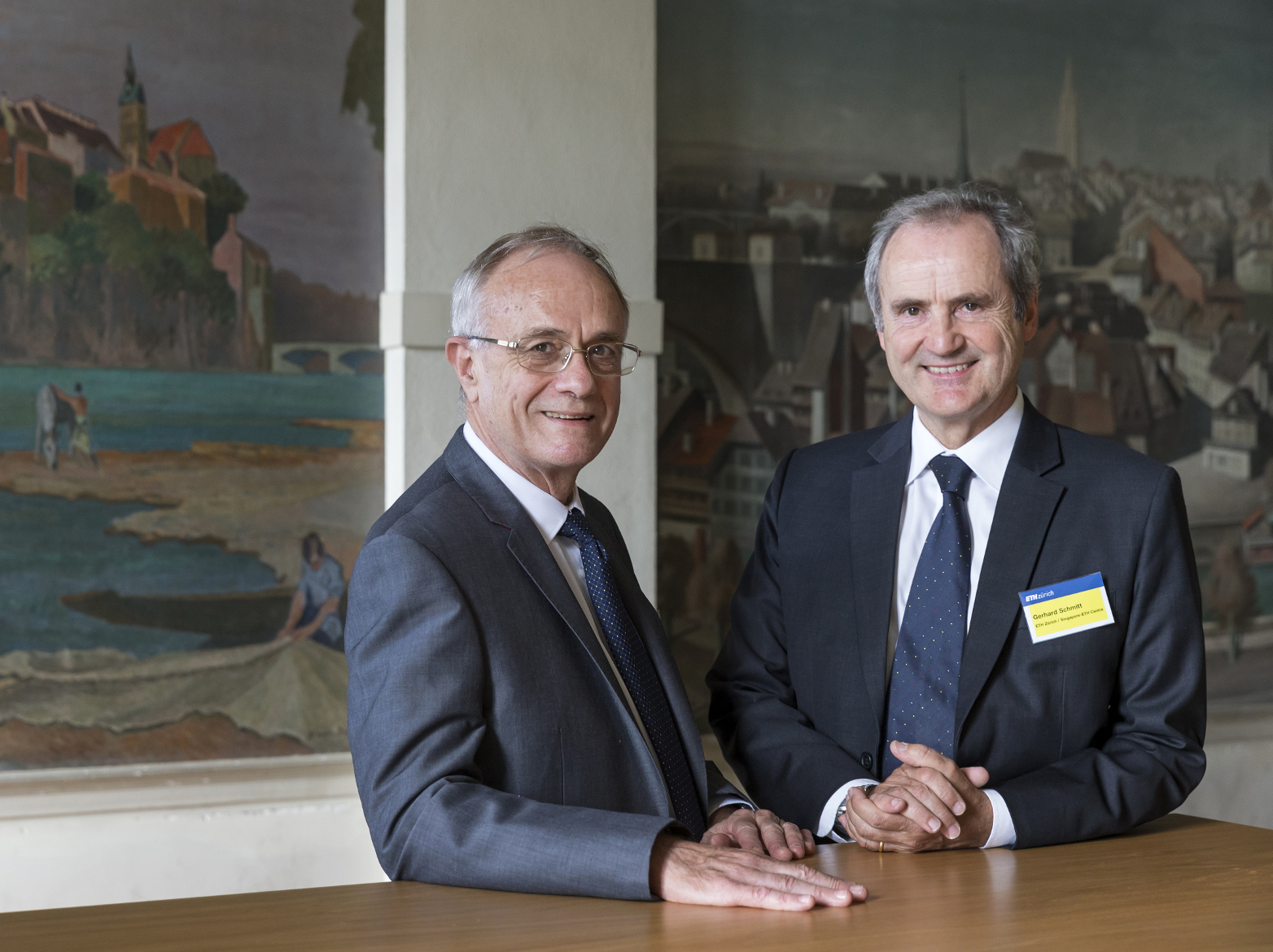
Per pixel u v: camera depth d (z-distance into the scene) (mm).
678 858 1543
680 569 5000
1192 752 2172
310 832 4367
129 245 4277
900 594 2381
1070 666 2217
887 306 2297
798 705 2494
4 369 4125
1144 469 2316
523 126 4520
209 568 4363
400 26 4359
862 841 1944
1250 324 5828
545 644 1793
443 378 4445
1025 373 5488
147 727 4266
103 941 1295
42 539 4164
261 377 4441
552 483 1990
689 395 5027
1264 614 5777
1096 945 1305
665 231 4988
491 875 1551
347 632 1765
